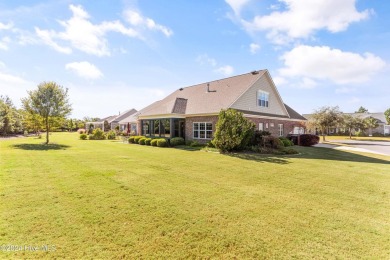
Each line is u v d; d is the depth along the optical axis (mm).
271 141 15906
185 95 25359
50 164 10305
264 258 3223
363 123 40062
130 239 3662
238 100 19094
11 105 42500
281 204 5484
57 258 3100
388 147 22266
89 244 3480
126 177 7938
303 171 9461
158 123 23734
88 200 5477
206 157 13078
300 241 3715
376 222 4531
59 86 22594
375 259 3236
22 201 5312
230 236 3834
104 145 21109
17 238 3611
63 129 66312
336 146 22391
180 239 3703
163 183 7227
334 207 5340
